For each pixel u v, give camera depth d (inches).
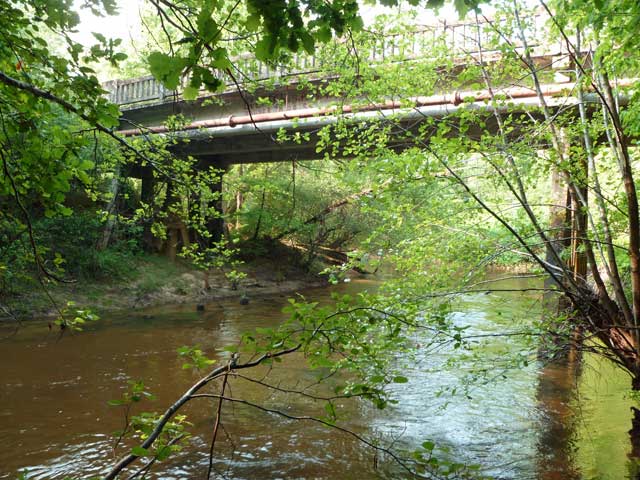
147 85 682.2
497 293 576.7
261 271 938.7
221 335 527.5
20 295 583.2
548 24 273.3
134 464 243.4
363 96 335.3
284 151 751.1
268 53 90.7
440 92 395.9
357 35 275.9
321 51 296.8
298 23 90.1
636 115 237.3
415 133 403.2
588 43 269.4
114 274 722.8
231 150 721.6
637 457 247.4
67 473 233.5
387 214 269.3
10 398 331.0
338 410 313.1
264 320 615.8
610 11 189.8
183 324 584.1
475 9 90.2
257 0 87.1
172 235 842.2
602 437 272.2
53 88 134.8
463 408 316.2
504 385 354.6
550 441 268.5
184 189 218.8
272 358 139.7
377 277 1082.1
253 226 995.9
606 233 269.0
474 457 252.4
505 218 282.5
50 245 649.6
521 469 237.0
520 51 309.6
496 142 261.6
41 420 295.7
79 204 730.8
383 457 252.5
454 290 253.0
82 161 141.9
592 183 279.3
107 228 727.1
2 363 408.2
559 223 337.7
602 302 266.4
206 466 241.6
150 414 140.4
